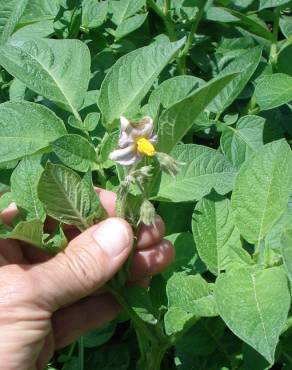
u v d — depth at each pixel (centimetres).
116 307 26
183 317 22
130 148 18
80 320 26
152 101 26
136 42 35
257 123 29
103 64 33
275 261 21
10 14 30
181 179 24
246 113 31
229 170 24
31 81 26
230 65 29
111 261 21
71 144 24
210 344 24
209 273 27
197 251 24
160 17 36
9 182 28
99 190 25
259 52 29
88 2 34
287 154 22
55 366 29
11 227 23
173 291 20
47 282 21
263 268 21
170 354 27
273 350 17
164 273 25
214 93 18
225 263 23
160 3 34
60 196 20
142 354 24
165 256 24
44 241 23
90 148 25
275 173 22
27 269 21
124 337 28
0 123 25
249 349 23
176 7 33
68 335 26
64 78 26
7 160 25
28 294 21
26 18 34
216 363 25
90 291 22
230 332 25
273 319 18
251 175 22
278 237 22
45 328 22
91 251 21
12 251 24
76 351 29
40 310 21
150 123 18
